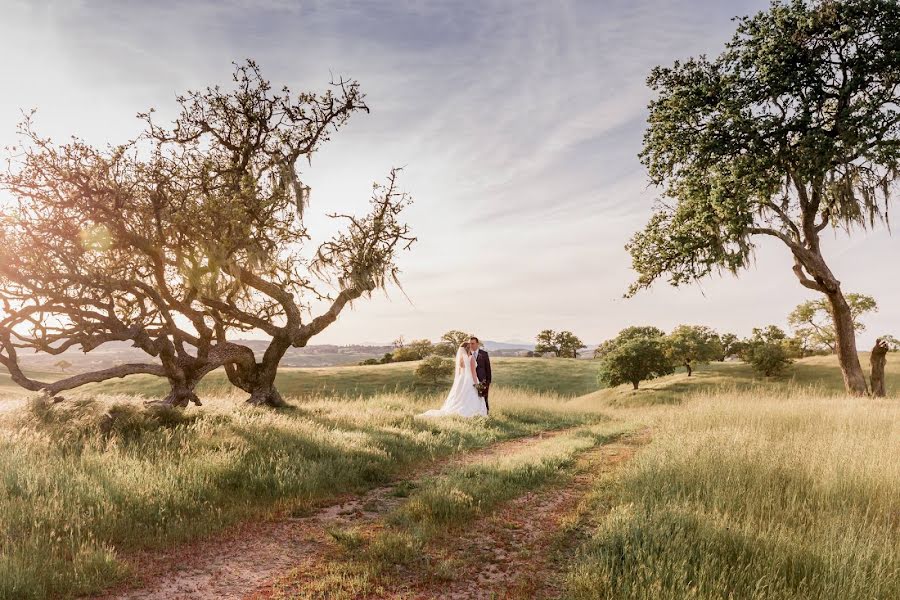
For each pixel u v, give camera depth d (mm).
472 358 16000
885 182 21734
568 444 10742
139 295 12945
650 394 51750
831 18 21281
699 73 24641
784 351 56406
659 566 4152
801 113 22109
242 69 14758
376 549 5031
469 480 7336
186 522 5738
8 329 10922
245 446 8617
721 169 23422
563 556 5023
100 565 4496
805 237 25172
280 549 5246
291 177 14969
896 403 16000
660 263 26422
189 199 13078
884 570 4258
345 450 9117
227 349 14461
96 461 7094
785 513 5578
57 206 11711
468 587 4371
